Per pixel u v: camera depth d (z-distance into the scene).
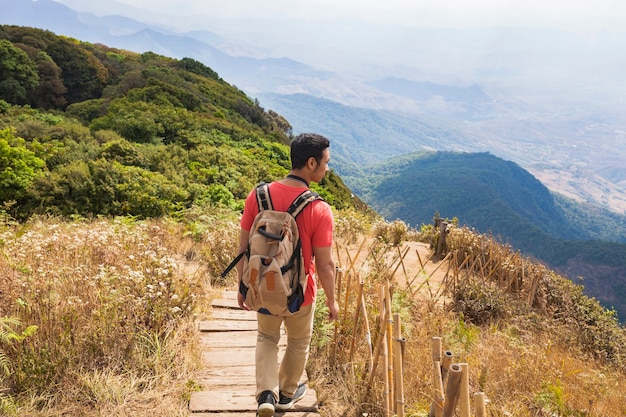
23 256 4.46
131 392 3.00
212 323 4.35
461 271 8.99
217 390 3.19
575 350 6.54
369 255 7.67
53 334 3.21
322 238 2.36
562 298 8.36
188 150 26.08
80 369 3.06
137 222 8.84
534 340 6.25
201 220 9.95
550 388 4.29
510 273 8.61
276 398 2.54
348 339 4.01
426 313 5.96
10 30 54.06
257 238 2.30
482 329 6.50
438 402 2.50
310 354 3.84
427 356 4.33
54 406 2.82
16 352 3.03
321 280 2.42
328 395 3.34
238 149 29.66
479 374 4.48
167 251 6.36
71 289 3.83
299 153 2.40
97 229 6.52
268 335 2.69
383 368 3.20
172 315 3.89
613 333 7.70
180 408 2.94
